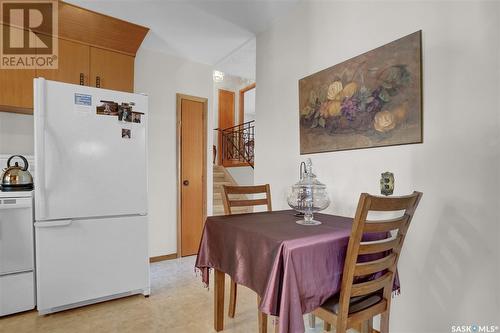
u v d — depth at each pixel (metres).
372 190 1.83
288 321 1.07
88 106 2.10
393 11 1.72
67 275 2.01
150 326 1.86
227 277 2.79
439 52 1.50
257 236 1.32
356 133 1.93
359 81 1.91
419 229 1.58
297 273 1.13
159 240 3.40
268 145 2.84
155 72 3.41
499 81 1.29
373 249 1.19
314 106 2.28
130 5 2.45
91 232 2.11
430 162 1.53
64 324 1.88
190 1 2.40
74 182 2.04
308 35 2.37
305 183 1.75
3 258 1.92
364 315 1.24
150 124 3.37
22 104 2.37
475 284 1.36
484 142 1.33
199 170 3.75
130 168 2.27
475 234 1.36
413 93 1.60
